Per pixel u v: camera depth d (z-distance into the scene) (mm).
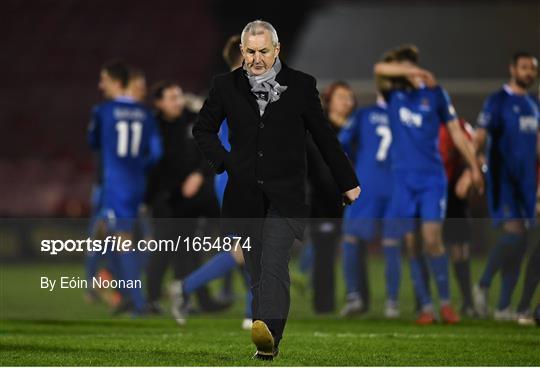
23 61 86750
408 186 26594
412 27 78938
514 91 28219
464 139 26500
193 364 18094
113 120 29734
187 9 88688
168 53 86500
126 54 86875
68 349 20766
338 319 28641
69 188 75750
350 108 30969
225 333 24703
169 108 30500
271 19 83312
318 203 29766
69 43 87750
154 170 30328
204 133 17672
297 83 17297
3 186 75625
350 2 83000
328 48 76438
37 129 82000
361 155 29875
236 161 17281
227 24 87812
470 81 65875
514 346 21625
